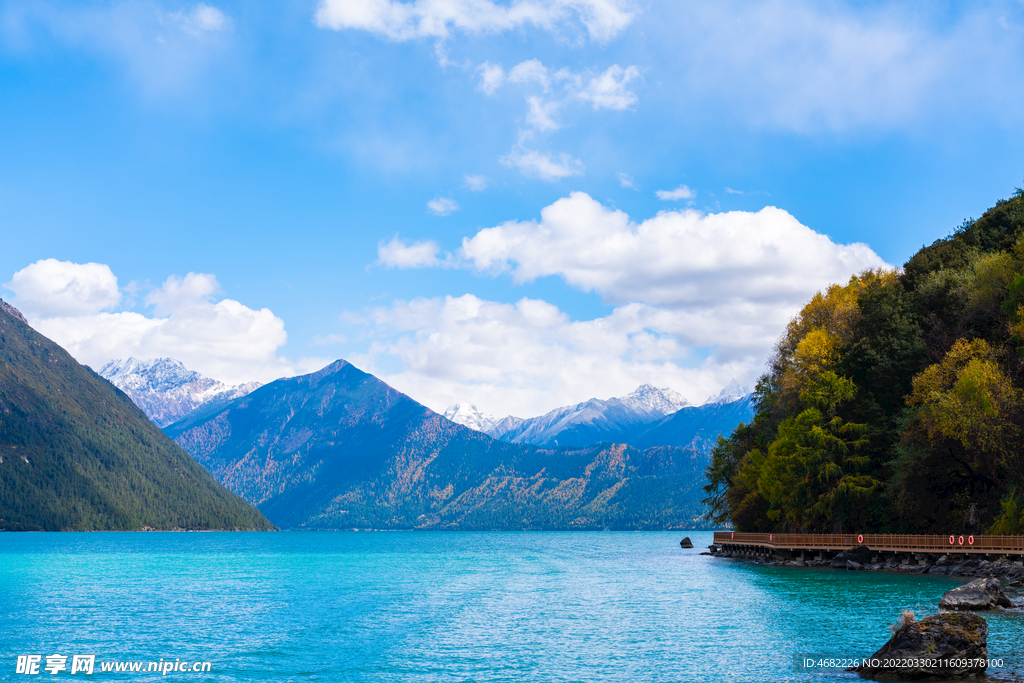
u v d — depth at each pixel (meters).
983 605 51.53
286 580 108.75
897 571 85.38
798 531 106.69
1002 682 32.56
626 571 115.50
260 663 44.16
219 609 70.56
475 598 78.25
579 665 41.66
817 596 66.44
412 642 50.25
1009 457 73.19
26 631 56.88
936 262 105.31
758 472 117.44
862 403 98.06
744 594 71.25
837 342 106.81
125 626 59.12
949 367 79.94
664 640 48.31
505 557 182.88
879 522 92.94
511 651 46.25
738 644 45.88
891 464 85.44
